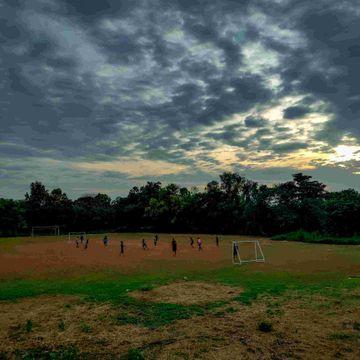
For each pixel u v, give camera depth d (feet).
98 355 35.68
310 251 163.94
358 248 180.04
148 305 56.34
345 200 271.90
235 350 36.01
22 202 387.96
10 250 183.73
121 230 381.40
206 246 198.80
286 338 39.45
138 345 38.24
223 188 357.41
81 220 385.29
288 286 72.28
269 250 171.53
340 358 33.65
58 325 46.16
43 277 91.66
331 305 54.39
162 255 149.38
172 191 372.58
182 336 40.86
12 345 39.09
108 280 84.69
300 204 281.95
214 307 54.70
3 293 68.54
